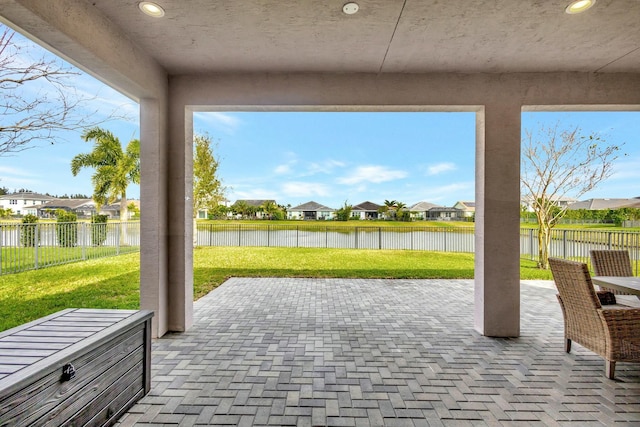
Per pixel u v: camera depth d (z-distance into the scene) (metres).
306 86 3.84
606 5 2.50
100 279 6.81
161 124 3.70
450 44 3.16
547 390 2.60
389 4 2.52
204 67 3.71
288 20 2.76
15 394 1.46
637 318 2.69
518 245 3.74
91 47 2.54
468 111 4.04
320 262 9.54
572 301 3.09
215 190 13.30
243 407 2.35
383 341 3.64
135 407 2.33
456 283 6.80
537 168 8.59
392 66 3.65
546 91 3.73
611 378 2.74
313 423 2.17
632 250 7.36
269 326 4.12
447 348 3.45
